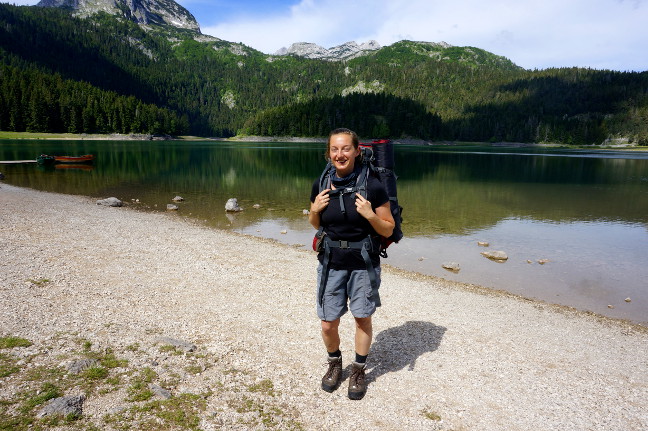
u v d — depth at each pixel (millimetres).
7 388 3508
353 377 4102
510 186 34031
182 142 156250
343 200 3389
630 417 4203
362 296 3658
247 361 4703
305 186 30578
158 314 6059
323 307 3775
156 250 10820
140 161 54469
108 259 9305
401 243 14383
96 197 23516
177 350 4727
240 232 15531
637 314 8750
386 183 3523
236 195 25781
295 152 89438
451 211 21469
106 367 4090
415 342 5824
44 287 6723
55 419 3139
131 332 5156
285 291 7957
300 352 5109
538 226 18047
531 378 4957
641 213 21875
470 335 6332
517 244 14711
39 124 142375
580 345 6449
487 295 9344
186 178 35094
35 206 17750
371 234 3551
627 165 66000
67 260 8812
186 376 4141
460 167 55500
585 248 14297
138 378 3947
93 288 7016
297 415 3699
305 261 11008
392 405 4055
